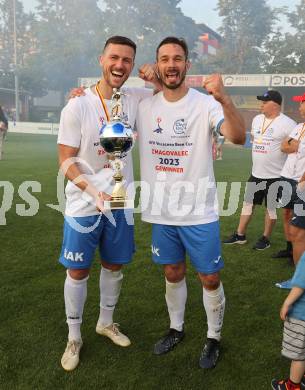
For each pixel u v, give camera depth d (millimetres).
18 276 4090
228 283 4066
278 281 4133
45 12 41812
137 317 3367
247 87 31875
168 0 44250
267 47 46438
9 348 2900
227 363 2820
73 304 2822
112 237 2838
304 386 2600
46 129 30281
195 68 45719
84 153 2682
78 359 2779
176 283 2949
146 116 2734
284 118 4879
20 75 43312
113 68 2525
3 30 47844
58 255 4695
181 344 3021
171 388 2564
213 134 2682
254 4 45469
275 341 3076
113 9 41281
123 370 2721
